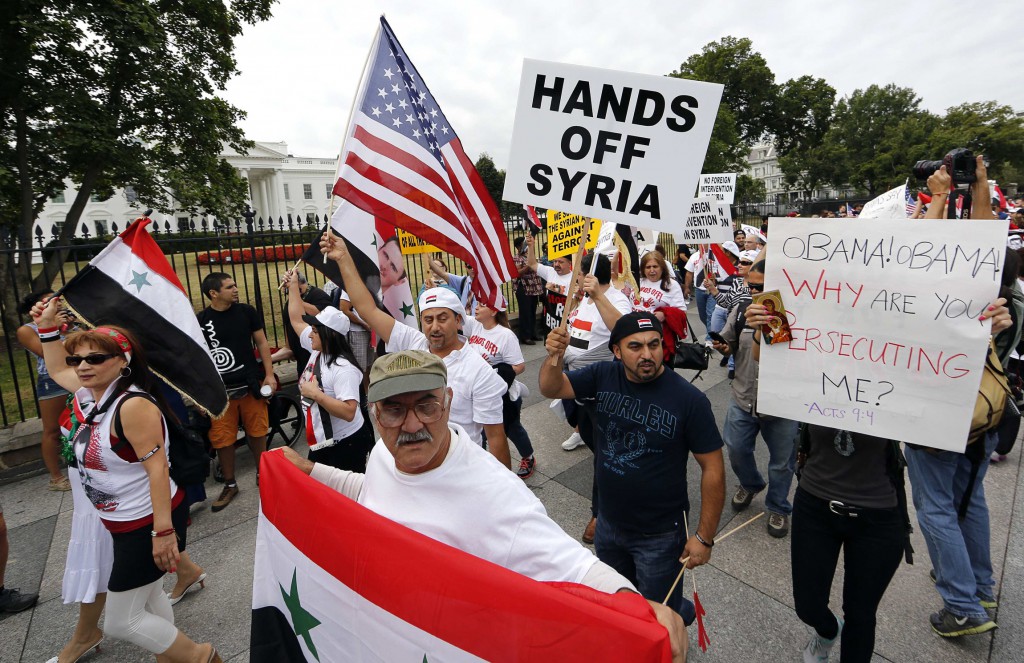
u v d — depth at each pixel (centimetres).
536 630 131
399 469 156
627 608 128
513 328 1000
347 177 338
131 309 303
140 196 1583
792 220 225
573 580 142
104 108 1352
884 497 218
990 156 4794
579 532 391
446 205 362
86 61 1322
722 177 664
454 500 150
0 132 1291
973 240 197
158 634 242
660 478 230
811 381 227
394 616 147
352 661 158
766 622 297
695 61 5009
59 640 308
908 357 209
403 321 424
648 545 239
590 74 240
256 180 5803
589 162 245
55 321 293
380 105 351
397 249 420
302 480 168
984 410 250
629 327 231
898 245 208
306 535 164
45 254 593
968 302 199
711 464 222
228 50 1596
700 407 225
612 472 239
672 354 402
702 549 222
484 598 136
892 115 5406
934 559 281
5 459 498
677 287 607
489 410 298
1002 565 332
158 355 305
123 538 237
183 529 262
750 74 4816
